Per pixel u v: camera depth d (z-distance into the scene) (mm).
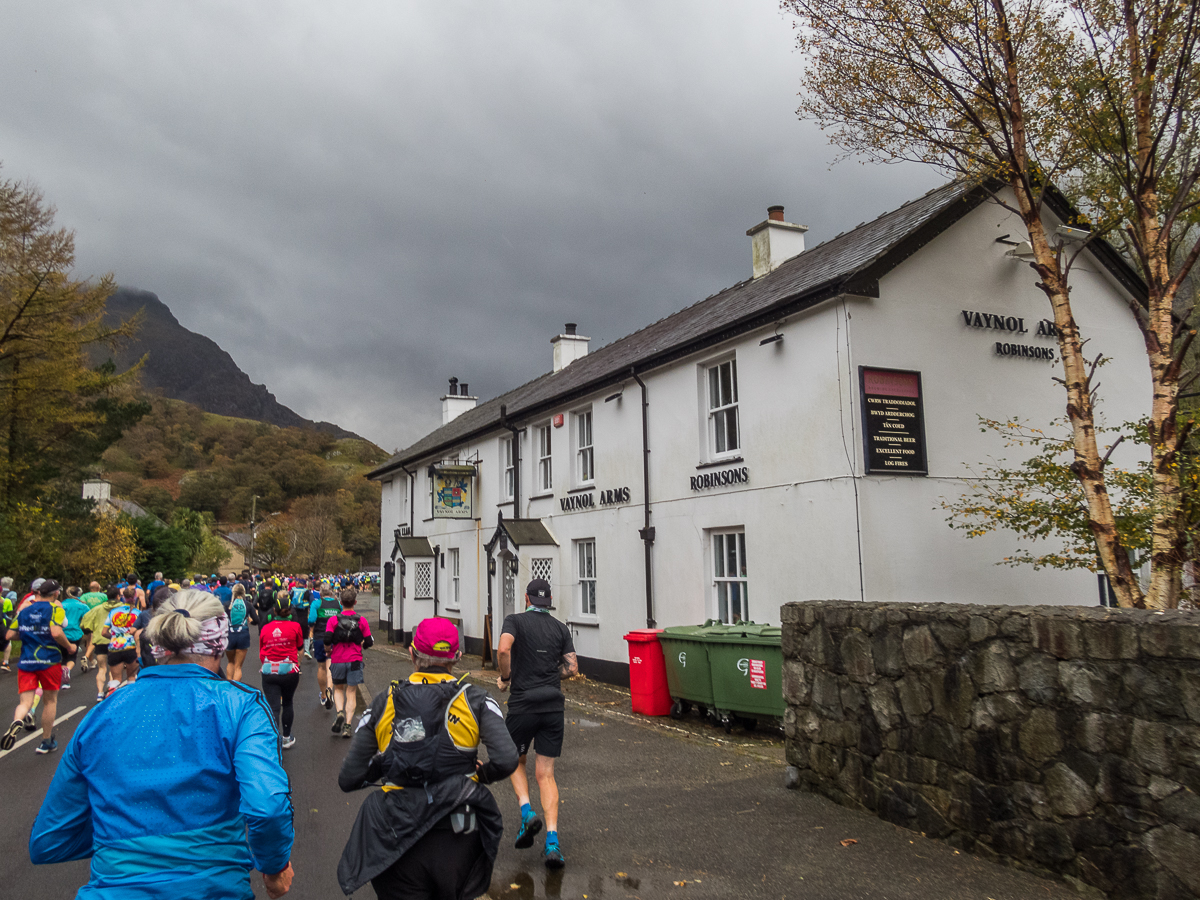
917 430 10367
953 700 5516
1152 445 8172
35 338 24562
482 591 21453
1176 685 4211
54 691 9492
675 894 4965
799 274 12906
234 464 131500
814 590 10500
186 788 2527
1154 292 8227
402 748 3326
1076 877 4656
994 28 8484
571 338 24719
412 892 3246
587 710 12031
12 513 26672
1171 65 8188
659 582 13781
